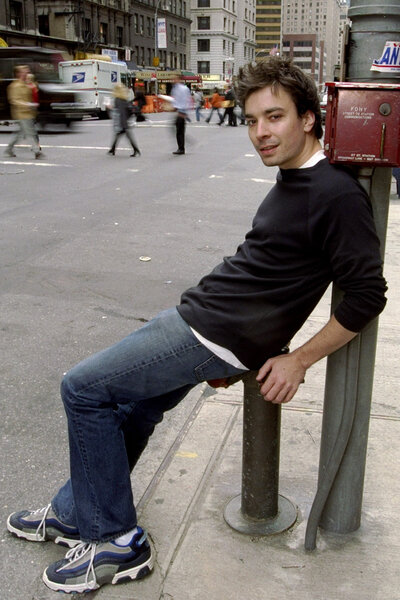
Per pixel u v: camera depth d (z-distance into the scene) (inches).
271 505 90.8
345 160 65.8
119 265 242.4
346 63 72.6
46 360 157.8
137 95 1246.9
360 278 65.3
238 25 3826.3
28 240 279.0
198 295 74.7
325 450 83.7
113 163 550.6
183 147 619.5
